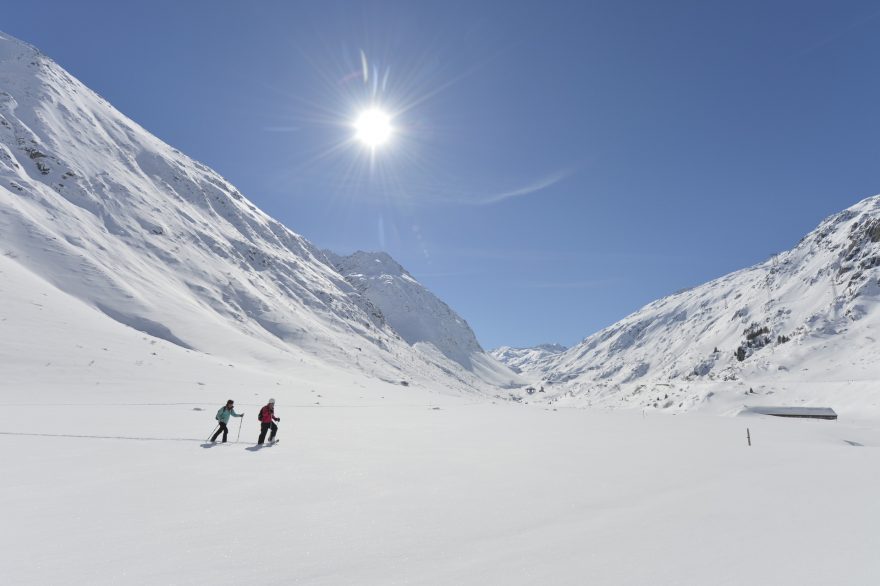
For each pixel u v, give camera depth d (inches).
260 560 253.1
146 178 6574.8
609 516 351.9
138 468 496.4
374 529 314.7
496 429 1160.8
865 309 5403.5
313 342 5374.0
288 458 599.8
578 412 2726.4
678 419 2011.6
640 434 1125.1
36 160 4845.0
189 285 4758.9
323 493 417.4
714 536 291.9
